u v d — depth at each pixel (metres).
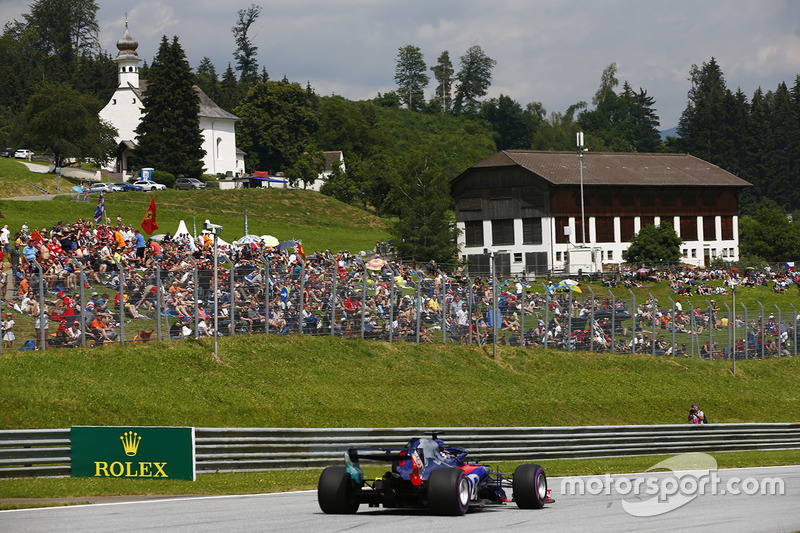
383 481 47.94
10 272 98.19
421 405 117.81
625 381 145.62
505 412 124.00
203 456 72.81
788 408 154.12
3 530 43.12
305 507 52.09
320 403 109.00
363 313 131.25
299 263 131.12
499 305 146.00
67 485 61.59
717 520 48.19
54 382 93.69
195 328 112.19
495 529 43.19
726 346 168.50
